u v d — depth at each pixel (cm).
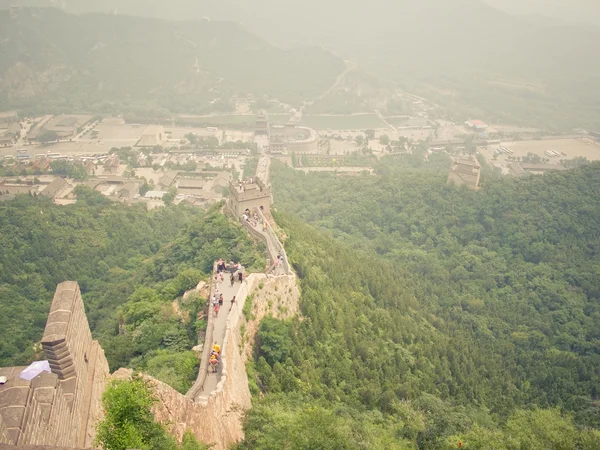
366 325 12938
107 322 13512
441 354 13612
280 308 10875
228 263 12512
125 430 4550
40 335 15950
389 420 9706
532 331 16912
